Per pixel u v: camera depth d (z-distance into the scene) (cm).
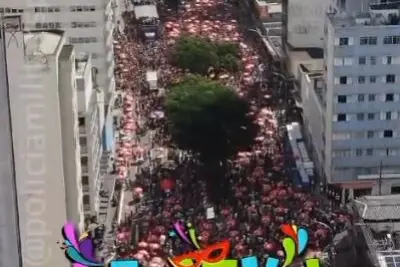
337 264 14400
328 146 17850
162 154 19600
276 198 17238
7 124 12812
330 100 17575
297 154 19512
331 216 16462
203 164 18900
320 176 18688
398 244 13275
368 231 13575
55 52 13450
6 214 12950
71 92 13775
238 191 17600
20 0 19725
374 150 17775
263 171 18562
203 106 19675
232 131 19350
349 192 17875
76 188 14288
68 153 14038
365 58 17188
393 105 17488
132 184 18250
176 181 18188
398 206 13938
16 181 13700
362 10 18738
